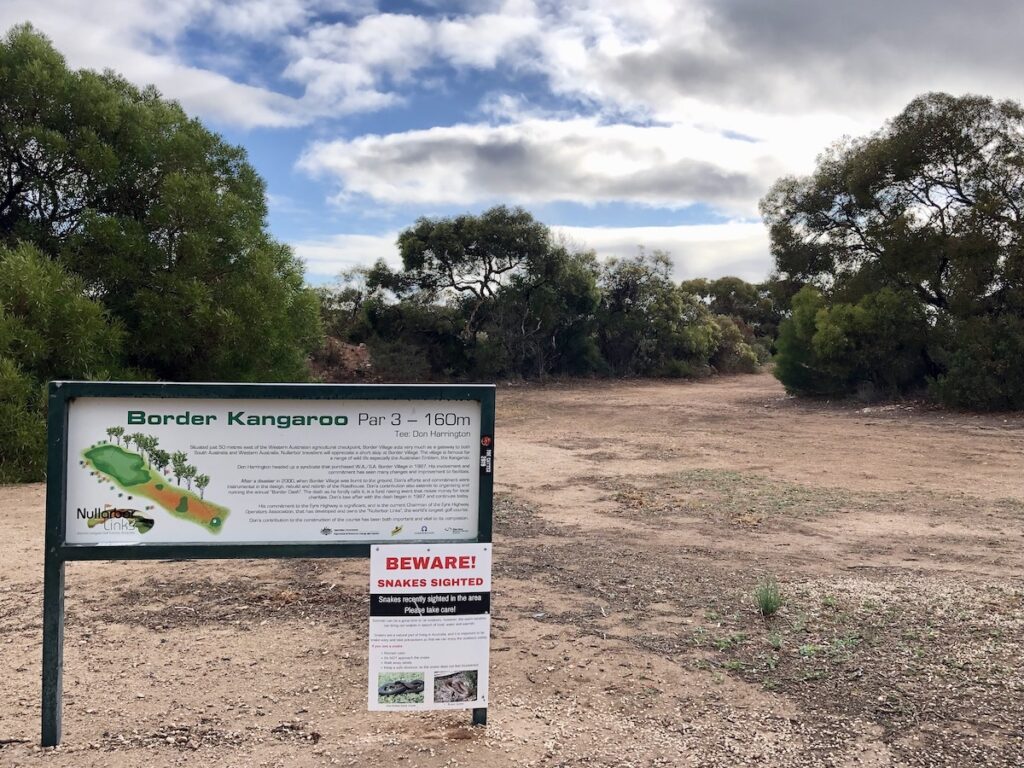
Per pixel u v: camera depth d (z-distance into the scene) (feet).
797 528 27.89
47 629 11.02
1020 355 71.31
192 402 10.78
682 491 35.96
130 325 52.16
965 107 77.77
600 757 11.08
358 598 18.74
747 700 13.12
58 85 51.55
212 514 10.87
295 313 63.16
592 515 30.25
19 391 38.37
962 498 34.45
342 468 11.04
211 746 11.30
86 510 10.73
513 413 79.51
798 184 97.55
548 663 14.76
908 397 85.46
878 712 12.59
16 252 45.75
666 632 16.47
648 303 141.79
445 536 11.27
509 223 120.67
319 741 11.48
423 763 10.80
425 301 122.62
